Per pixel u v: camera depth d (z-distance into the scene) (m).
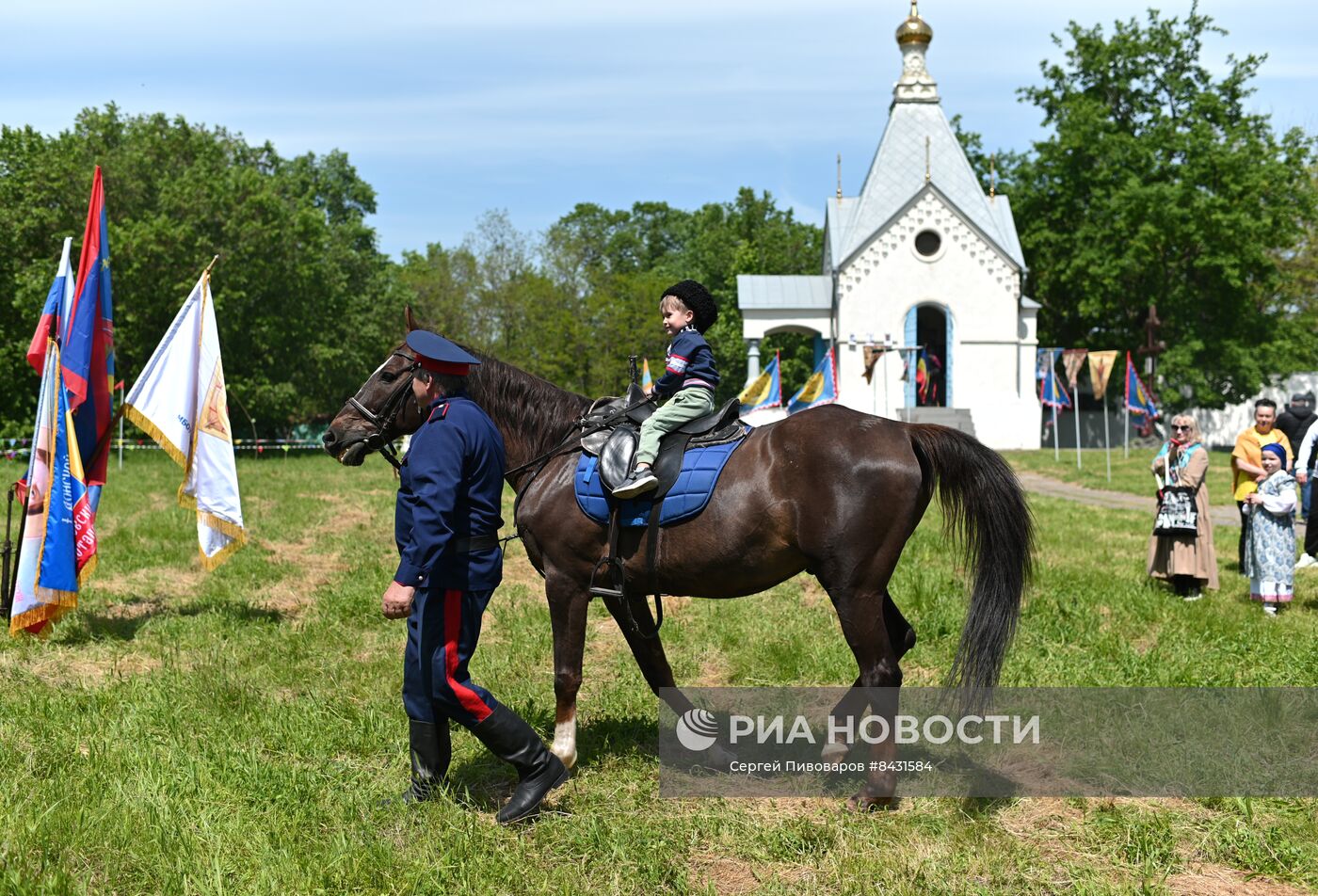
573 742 5.23
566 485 5.21
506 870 4.13
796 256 63.38
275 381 35.81
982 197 39.16
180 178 33.94
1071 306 44.97
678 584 5.07
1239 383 40.53
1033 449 38.03
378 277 46.00
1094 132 41.09
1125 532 14.36
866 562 4.75
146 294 32.44
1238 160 38.28
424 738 4.70
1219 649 7.31
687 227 78.50
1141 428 39.97
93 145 33.91
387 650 7.50
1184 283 40.72
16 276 31.67
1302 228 42.31
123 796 4.59
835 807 4.82
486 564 4.59
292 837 4.36
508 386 5.50
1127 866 4.25
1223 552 12.63
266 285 34.88
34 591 7.55
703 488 4.92
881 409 38.44
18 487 8.55
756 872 4.21
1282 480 8.88
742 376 57.81
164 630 8.02
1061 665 6.85
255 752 5.27
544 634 7.93
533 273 46.03
